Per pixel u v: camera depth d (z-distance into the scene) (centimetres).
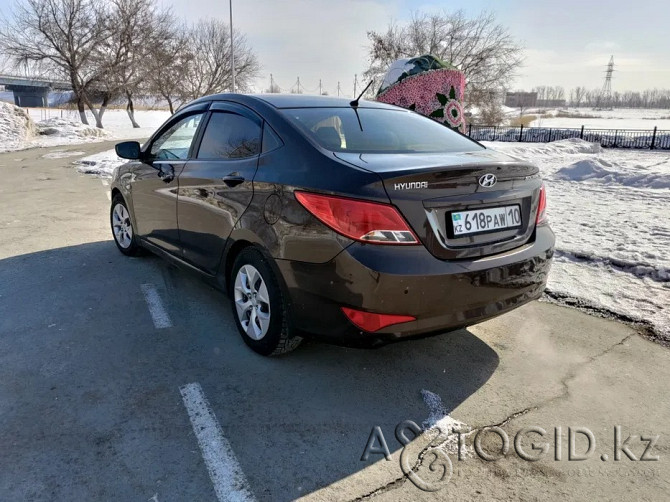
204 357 305
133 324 348
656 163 1362
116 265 475
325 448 227
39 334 330
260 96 340
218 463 216
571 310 385
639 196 855
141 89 3447
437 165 247
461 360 309
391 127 330
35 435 230
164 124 426
